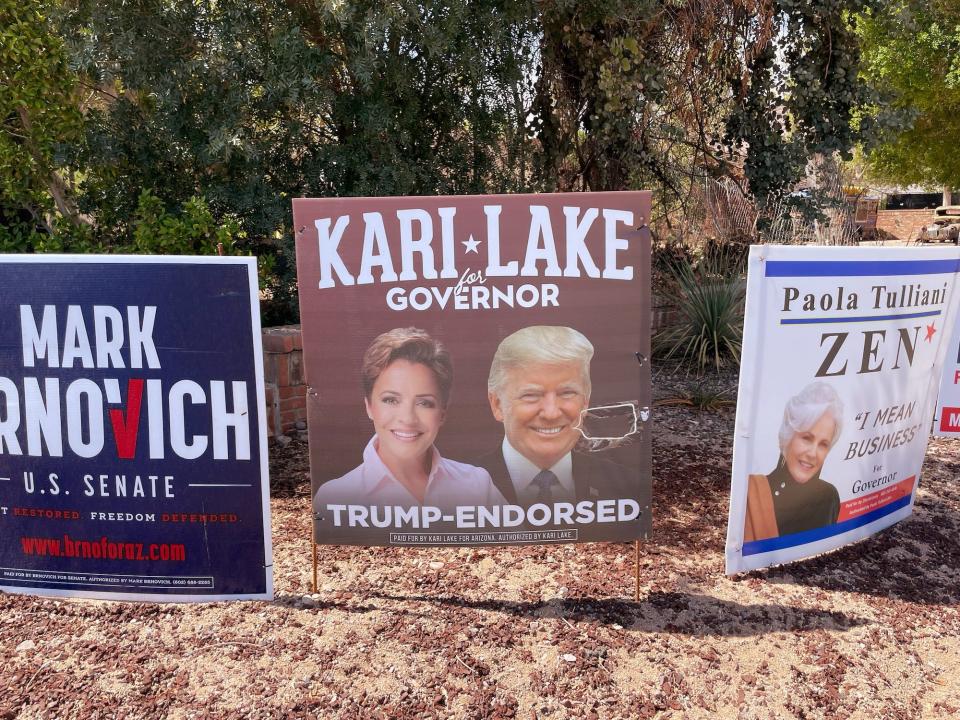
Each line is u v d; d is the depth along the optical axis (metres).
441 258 3.38
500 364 3.46
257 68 6.47
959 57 16.09
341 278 3.41
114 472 3.37
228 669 3.10
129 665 3.12
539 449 3.51
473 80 7.50
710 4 8.46
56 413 3.34
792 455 3.79
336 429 3.52
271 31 6.64
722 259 9.45
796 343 3.65
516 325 3.43
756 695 3.01
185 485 3.37
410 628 3.40
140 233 6.09
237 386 3.32
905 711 2.96
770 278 3.50
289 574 3.89
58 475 3.38
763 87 9.45
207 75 6.51
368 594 3.71
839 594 3.79
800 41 9.20
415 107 7.43
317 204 3.35
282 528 4.43
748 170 9.60
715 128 9.88
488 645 3.28
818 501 3.94
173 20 6.44
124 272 3.23
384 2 6.18
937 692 3.08
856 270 3.69
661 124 9.46
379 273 3.40
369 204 3.35
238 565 3.43
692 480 5.23
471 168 8.12
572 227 3.36
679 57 9.02
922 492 5.13
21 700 2.90
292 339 5.82
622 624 3.46
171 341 3.28
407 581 3.83
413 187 7.62
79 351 3.29
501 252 3.38
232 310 3.27
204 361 3.30
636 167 9.53
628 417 3.50
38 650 3.22
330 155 6.90
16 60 6.14
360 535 3.60
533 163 8.85
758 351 3.56
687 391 7.39
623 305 3.41
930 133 18.89
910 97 17.44
